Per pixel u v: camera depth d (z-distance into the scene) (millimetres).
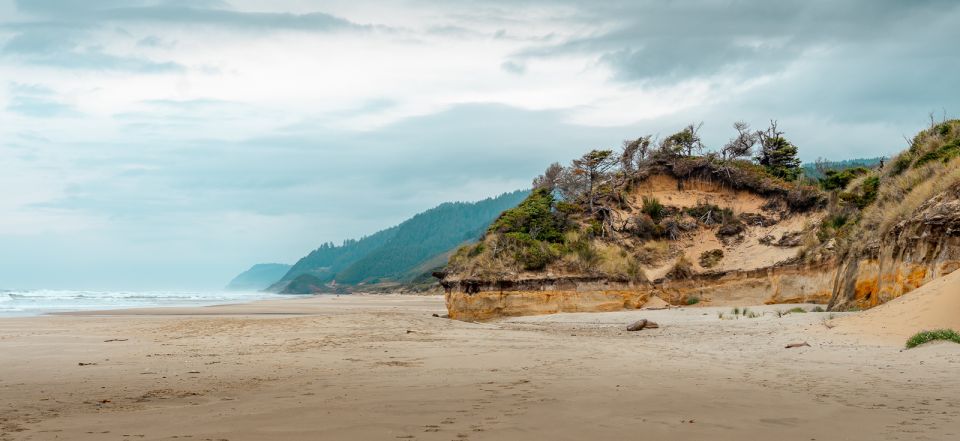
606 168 58906
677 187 57188
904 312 18594
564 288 46250
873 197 43094
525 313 45312
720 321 31672
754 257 48625
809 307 37750
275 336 24891
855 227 36562
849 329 19266
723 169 56375
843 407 9539
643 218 53156
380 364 16328
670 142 61312
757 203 53875
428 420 8734
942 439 7438
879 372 13266
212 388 12477
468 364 16188
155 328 30406
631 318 36688
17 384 13227
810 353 16766
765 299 45250
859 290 29672
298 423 8617
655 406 9781
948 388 11211
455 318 45594
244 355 18578
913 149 41031
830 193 48156
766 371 14047
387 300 116750
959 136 35625
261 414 9352
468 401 10383
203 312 57000
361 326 29719
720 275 47594
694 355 17703
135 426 8586
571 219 53594
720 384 12141
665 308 44531
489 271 46188
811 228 47125
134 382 13430
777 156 61688
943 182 26688
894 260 26828
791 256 46031
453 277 47438
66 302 89812
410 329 27953
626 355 17906
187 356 18438
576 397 10719
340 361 17031
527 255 47312
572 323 34969
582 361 16547
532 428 8172
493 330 28391
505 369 15070
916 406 9586
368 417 8984
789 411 9289
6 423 8922
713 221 53594
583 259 48125
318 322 32281
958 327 16453
